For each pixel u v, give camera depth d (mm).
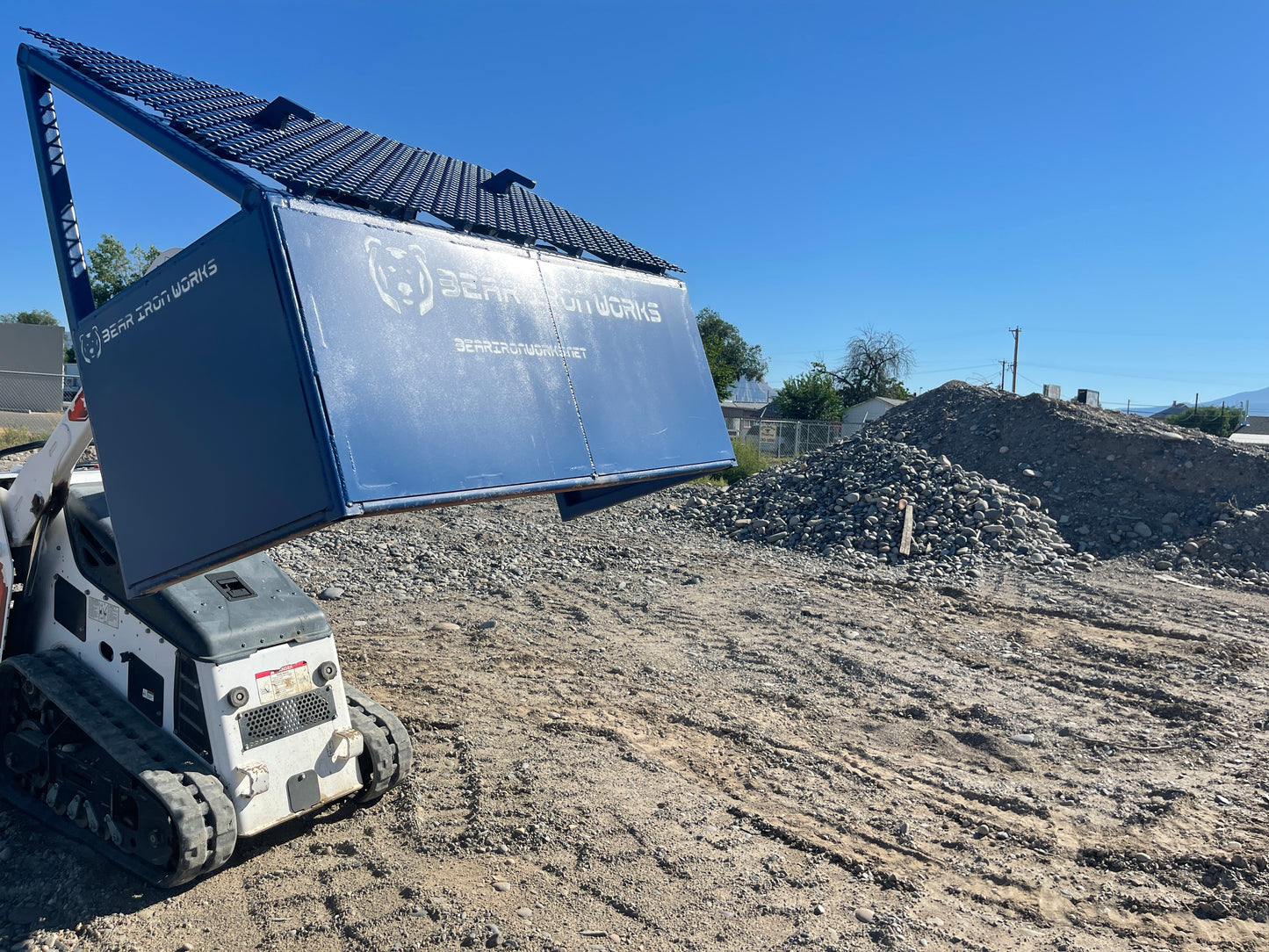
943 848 4941
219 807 3885
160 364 3240
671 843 4812
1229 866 4730
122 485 3443
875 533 14539
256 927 3854
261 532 2863
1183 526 14539
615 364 4148
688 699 7332
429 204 3682
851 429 37312
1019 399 19422
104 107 3578
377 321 3041
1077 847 4984
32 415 23266
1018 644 9398
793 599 11078
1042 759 6336
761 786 5676
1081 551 14320
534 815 5027
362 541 12836
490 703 6965
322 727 4406
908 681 7973
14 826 4676
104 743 4023
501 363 3516
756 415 66312
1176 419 75688
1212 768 6188
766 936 3967
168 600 4188
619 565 12914
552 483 3496
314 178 3205
